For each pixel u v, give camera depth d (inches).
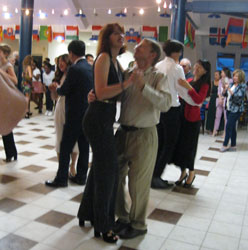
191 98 135.3
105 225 93.9
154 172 145.7
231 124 227.0
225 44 400.5
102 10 417.7
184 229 108.0
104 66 85.3
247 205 132.6
